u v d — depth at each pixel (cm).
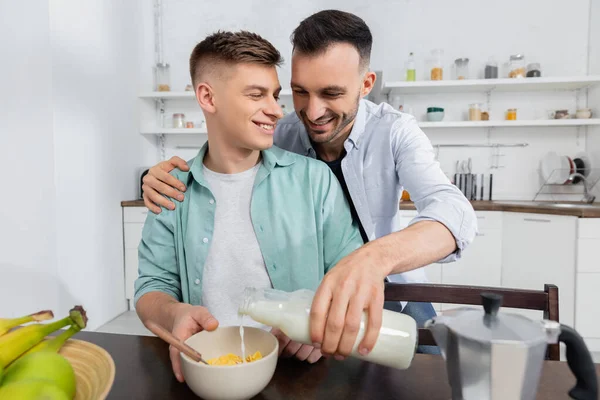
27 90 214
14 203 220
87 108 244
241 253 92
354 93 95
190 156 337
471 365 44
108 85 268
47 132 214
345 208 98
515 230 255
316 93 92
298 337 55
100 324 258
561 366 64
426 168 106
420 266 68
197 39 324
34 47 212
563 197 300
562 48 295
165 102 335
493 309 47
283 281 92
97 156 255
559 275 234
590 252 222
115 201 277
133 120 303
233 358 61
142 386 60
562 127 300
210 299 93
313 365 66
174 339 54
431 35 304
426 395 57
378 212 127
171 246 96
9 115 217
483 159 309
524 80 270
